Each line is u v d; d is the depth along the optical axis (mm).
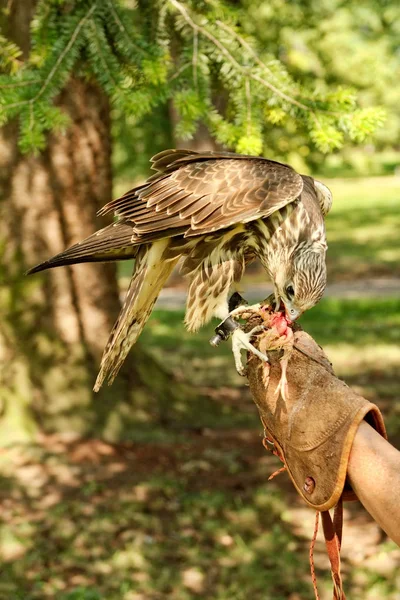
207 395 10625
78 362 9586
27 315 9477
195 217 3744
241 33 5805
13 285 9453
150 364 10320
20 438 9242
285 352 2889
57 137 9289
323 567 7191
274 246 4062
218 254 4023
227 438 9758
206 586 6910
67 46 5609
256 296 19641
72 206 9438
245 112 5723
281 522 7895
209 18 5785
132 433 9531
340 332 16781
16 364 9469
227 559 7301
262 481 8672
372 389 12492
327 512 2656
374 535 7711
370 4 18938
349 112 5660
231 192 3795
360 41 20766
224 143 5715
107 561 7223
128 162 18344
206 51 5758
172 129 16812
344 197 45438
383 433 2613
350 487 2613
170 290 22141
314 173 17703
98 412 9562
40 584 6871
